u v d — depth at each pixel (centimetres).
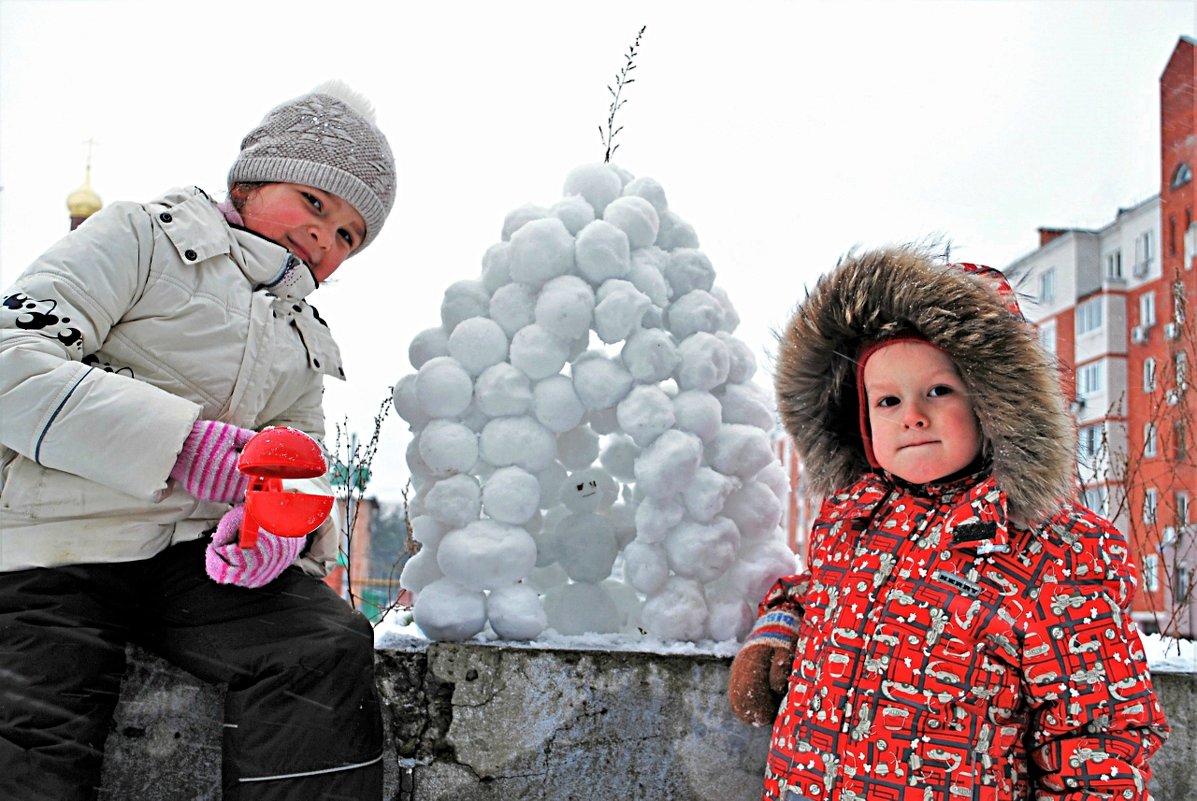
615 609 200
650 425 185
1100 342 1986
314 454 133
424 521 192
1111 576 140
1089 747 133
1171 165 1345
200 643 147
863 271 163
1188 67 1305
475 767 171
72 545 144
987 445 155
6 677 133
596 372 189
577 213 203
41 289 141
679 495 191
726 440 196
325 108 179
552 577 215
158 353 152
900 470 156
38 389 133
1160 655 207
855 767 142
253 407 162
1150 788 176
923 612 145
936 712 140
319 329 183
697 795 174
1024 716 141
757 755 176
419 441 191
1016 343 148
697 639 188
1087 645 136
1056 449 145
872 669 145
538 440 188
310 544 165
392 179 187
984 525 144
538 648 175
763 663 167
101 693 144
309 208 176
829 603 158
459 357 193
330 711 140
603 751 173
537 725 172
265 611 149
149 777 162
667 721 175
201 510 156
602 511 211
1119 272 1998
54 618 139
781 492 208
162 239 154
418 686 173
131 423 135
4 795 128
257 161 174
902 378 157
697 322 199
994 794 137
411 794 170
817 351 175
